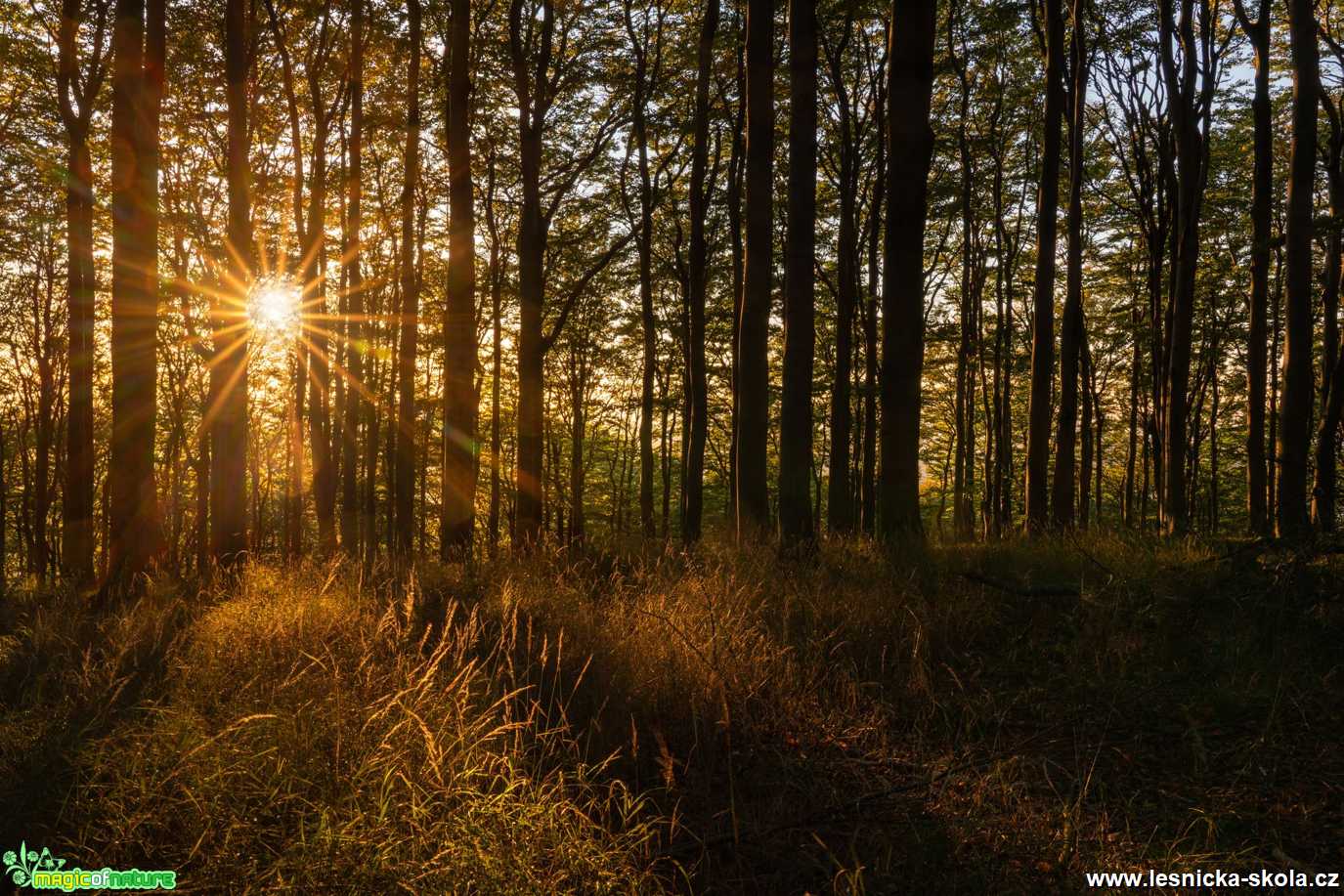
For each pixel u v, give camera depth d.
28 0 17.86
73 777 3.88
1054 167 15.45
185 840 3.41
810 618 6.76
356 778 3.59
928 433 37.59
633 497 43.59
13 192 21.70
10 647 6.80
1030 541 10.82
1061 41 15.45
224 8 19.38
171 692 4.91
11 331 28.41
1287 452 12.30
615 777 4.34
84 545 15.45
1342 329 21.55
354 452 21.73
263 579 9.39
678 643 5.64
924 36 10.14
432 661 5.03
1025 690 5.54
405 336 19.42
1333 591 6.26
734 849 3.61
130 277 10.28
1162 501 22.41
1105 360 32.38
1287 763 4.25
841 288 19.58
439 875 3.02
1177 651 5.89
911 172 10.16
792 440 11.04
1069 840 3.59
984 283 29.48
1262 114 15.45
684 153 24.39
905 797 4.16
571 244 24.81
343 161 22.72
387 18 19.81
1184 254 16.61
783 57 20.09
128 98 10.42
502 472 33.06
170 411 28.34
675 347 30.73
